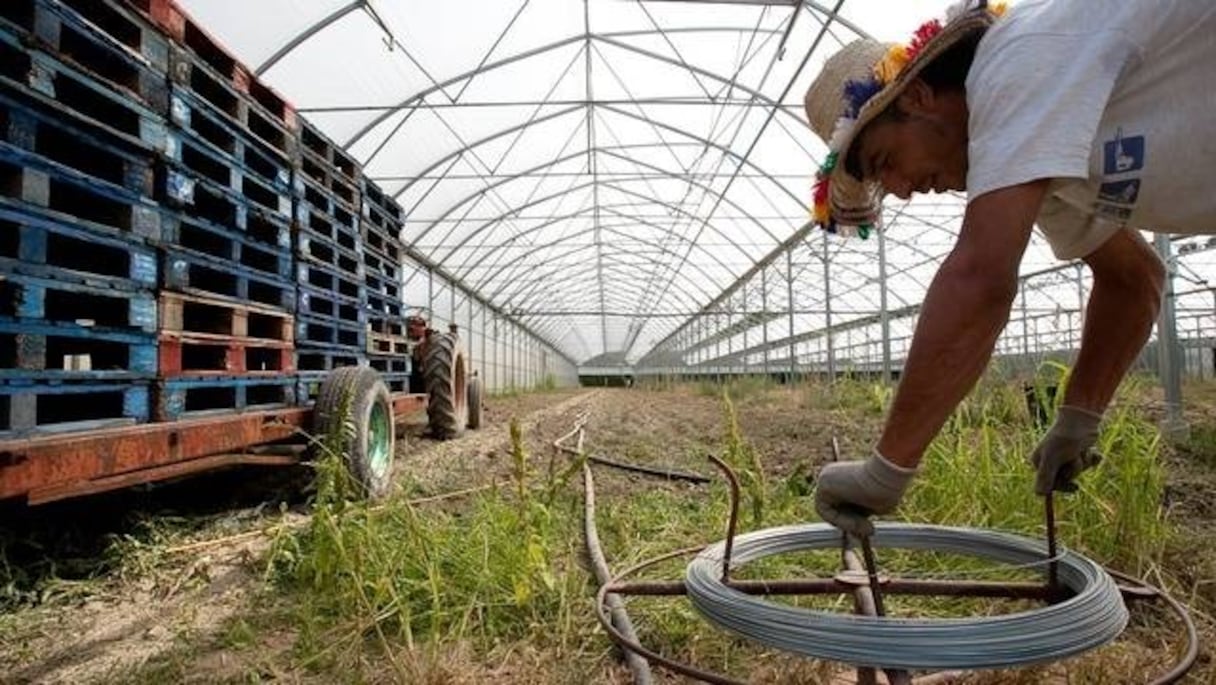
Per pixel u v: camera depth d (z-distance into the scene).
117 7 2.59
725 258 23.25
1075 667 1.98
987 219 1.12
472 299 25.39
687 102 11.67
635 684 2.02
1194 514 3.50
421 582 2.48
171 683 2.11
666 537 3.31
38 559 3.12
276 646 2.35
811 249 17.70
